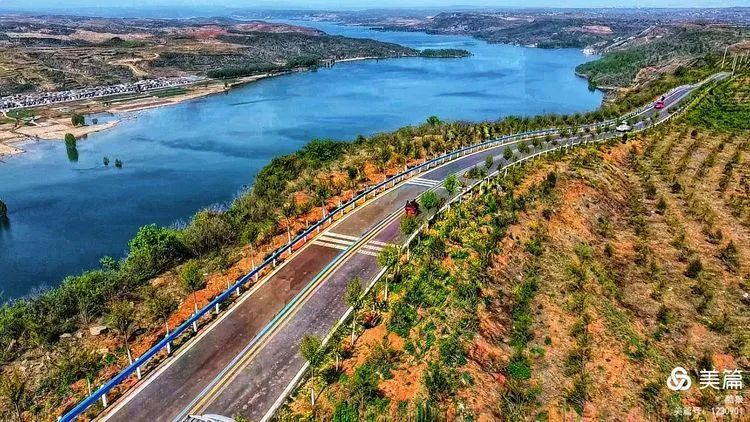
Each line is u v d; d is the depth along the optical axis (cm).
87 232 7100
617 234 4991
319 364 2795
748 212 5362
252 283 3616
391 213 4834
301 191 5597
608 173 6062
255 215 4912
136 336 3062
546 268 4153
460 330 3130
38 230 7200
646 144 7469
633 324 3666
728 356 3428
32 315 3167
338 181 5772
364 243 4212
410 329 3077
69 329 3120
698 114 9144
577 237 4688
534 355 3219
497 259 4000
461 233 4203
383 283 3566
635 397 3052
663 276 4300
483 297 3528
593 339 3416
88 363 2778
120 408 2481
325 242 4247
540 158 6356
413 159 6644
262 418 2433
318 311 3275
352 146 7662
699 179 6247
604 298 3897
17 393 2425
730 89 10894
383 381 2678
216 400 2541
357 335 3056
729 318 3791
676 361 3381
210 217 5038
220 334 3048
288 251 4097
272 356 2864
